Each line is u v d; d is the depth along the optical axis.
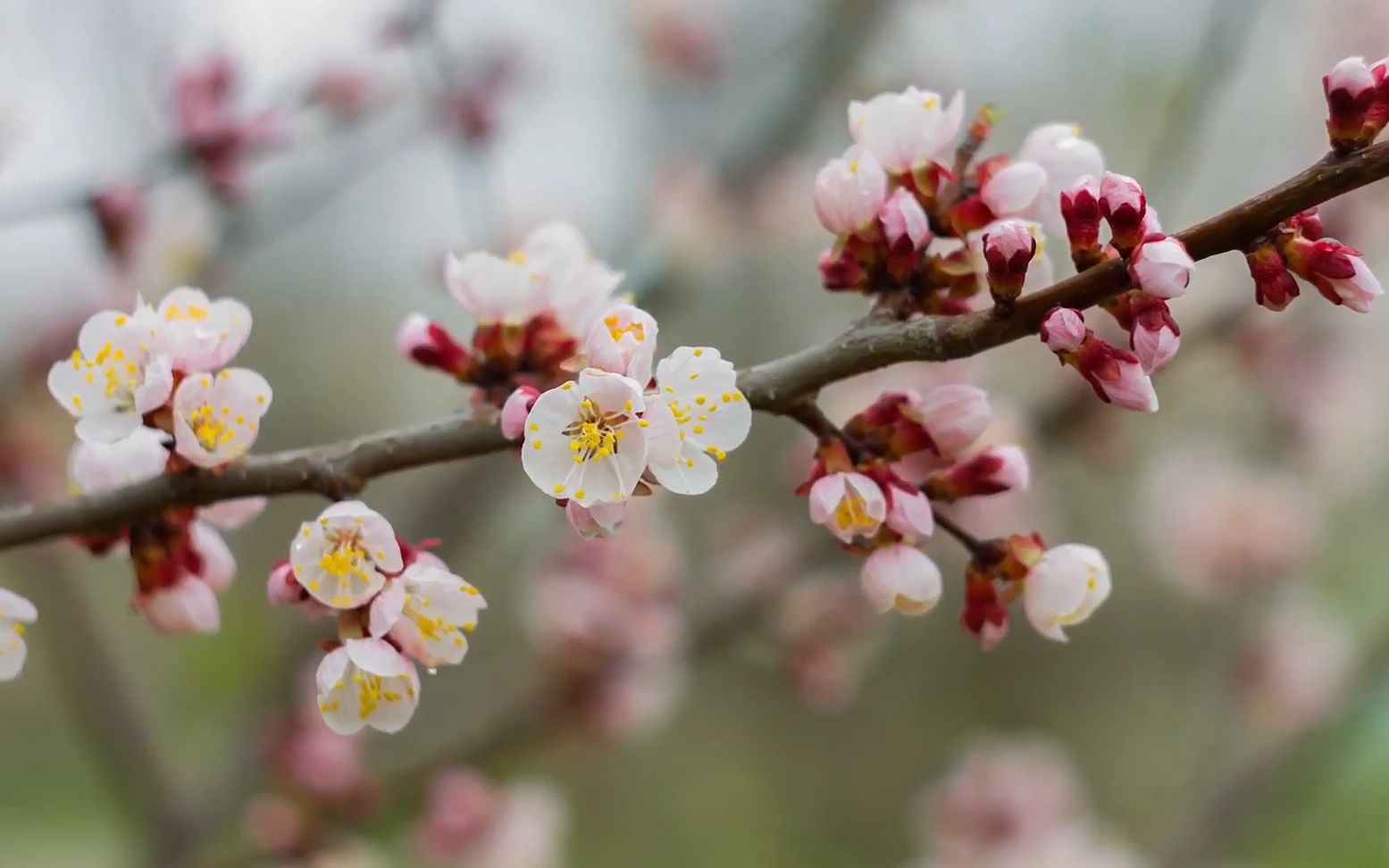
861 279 0.79
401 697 0.77
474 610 0.77
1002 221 0.76
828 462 0.77
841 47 1.56
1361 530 2.26
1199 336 1.51
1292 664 1.73
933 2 1.64
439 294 1.18
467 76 1.26
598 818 2.73
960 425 0.78
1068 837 1.71
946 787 1.81
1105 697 2.91
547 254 0.81
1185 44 1.97
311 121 1.13
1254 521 1.80
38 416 1.34
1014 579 0.79
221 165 1.07
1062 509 2.48
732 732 2.88
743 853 2.79
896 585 0.77
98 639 1.21
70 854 2.33
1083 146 0.79
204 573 0.80
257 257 2.45
